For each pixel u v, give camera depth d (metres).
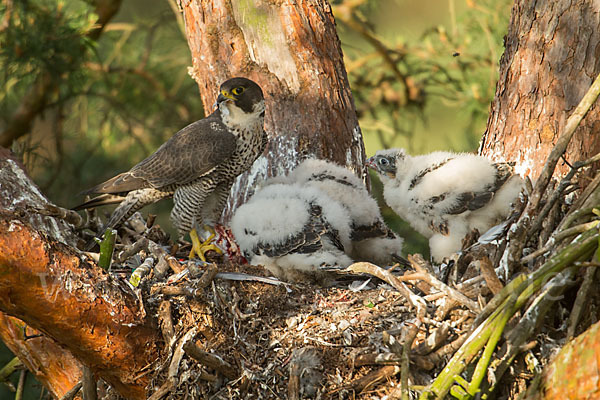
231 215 10.71
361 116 14.55
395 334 7.06
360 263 7.39
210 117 9.98
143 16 14.48
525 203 7.52
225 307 7.49
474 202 8.62
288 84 10.41
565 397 5.33
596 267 6.11
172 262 7.81
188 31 10.80
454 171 8.80
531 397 5.74
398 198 9.44
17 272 6.02
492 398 6.31
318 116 10.40
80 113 13.84
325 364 7.04
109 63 14.01
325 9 10.77
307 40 10.41
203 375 6.96
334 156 10.49
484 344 5.97
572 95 8.13
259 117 9.83
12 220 6.06
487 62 13.23
